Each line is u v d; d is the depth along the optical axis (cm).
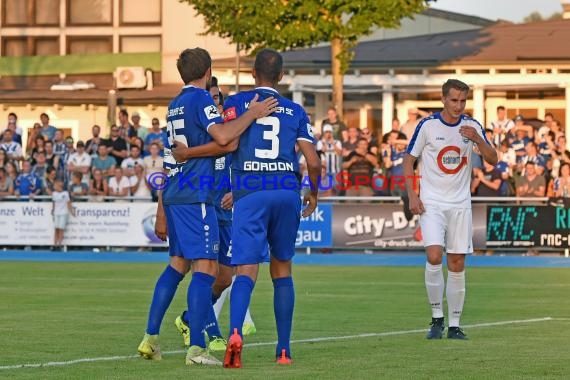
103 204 4653
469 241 1938
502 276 3519
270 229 1575
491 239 4328
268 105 1562
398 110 6400
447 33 6994
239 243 1548
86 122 7131
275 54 1593
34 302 2612
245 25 5116
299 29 5056
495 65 6069
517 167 4353
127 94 6994
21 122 7181
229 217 1834
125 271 3716
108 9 7806
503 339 1895
